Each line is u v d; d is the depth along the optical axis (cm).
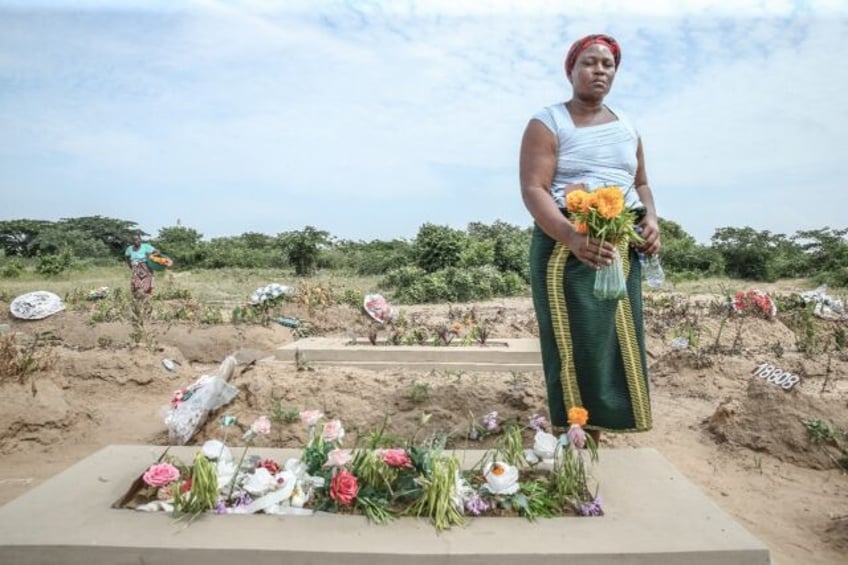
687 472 455
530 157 371
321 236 2831
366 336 799
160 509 302
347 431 463
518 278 2089
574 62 378
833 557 339
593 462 356
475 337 770
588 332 354
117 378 673
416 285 1839
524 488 309
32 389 531
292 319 1009
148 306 1052
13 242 4416
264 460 335
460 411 480
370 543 267
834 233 2688
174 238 4312
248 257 3438
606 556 260
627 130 381
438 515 284
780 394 505
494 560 259
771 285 2394
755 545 265
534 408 477
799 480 444
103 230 4672
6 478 444
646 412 367
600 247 323
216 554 262
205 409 478
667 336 926
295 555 262
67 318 1012
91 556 265
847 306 1141
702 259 2705
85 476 335
